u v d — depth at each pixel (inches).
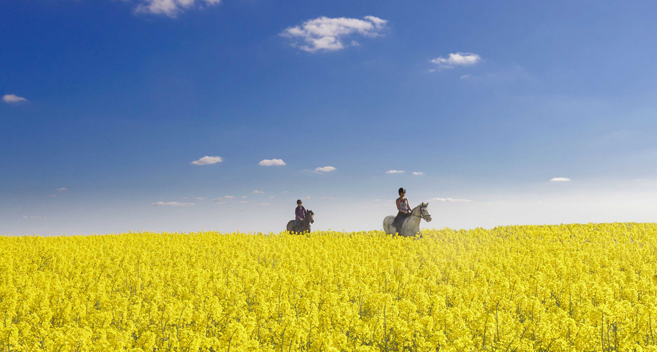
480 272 468.1
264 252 645.3
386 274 431.5
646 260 579.8
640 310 294.2
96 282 451.5
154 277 468.8
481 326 278.4
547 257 544.4
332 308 309.4
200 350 273.7
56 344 266.5
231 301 380.5
